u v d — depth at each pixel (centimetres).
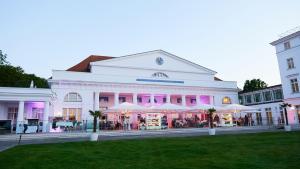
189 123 3591
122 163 934
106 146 1334
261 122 4284
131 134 2245
